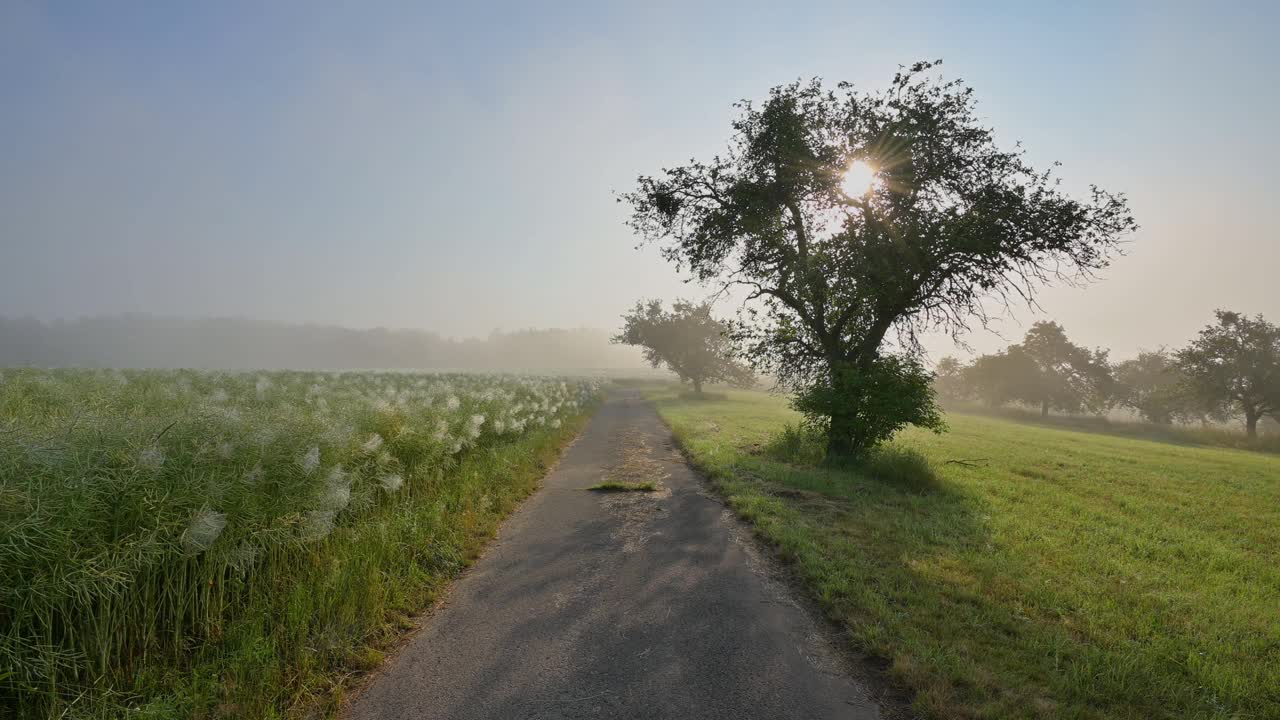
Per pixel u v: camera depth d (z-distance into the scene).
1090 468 13.88
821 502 8.60
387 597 4.50
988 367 59.53
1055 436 25.55
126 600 3.28
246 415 4.95
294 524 4.29
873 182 13.13
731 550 6.40
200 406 4.85
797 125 12.96
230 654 3.42
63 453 3.25
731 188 13.91
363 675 3.59
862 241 12.81
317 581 4.35
